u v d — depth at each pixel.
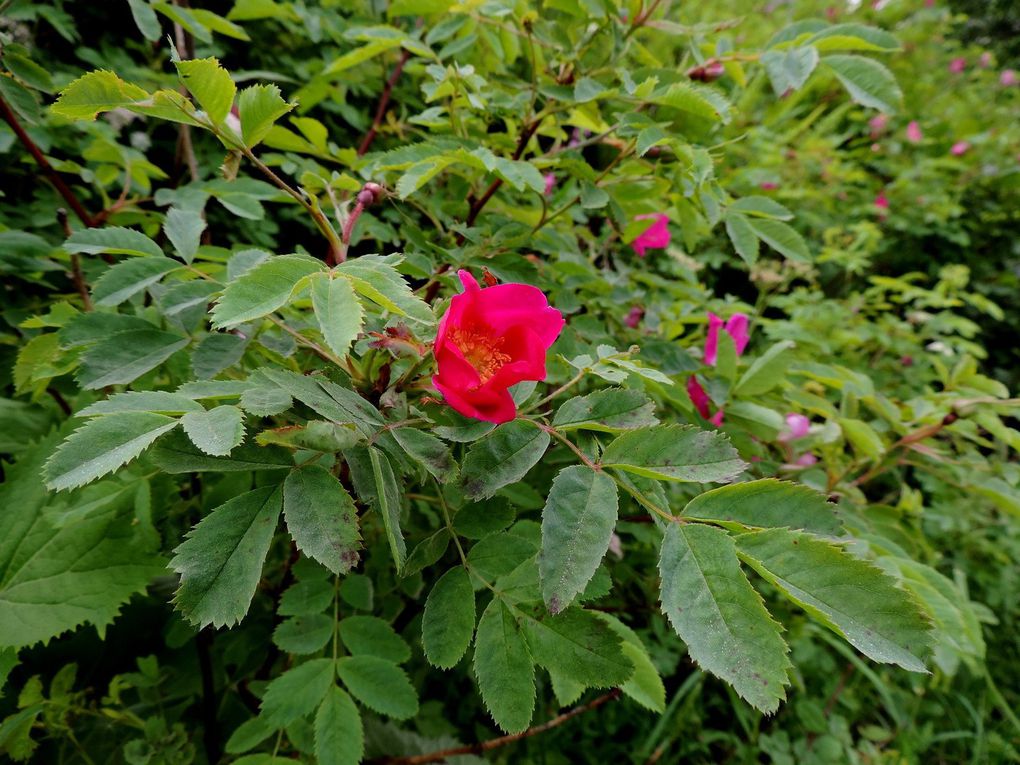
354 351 0.24
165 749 0.31
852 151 1.44
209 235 0.41
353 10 0.58
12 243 0.33
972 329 0.87
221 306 0.18
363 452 0.21
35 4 0.52
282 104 0.22
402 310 0.18
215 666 0.39
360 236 0.37
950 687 0.72
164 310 0.24
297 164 0.43
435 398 0.23
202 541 0.18
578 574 0.18
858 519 0.43
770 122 1.15
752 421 0.40
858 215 1.25
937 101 1.53
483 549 0.22
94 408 0.18
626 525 0.41
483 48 0.46
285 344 0.26
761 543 0.18
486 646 0.20
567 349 0.33
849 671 0.69
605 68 0.34
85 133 0.52
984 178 1.33
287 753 0.34
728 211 0.36
